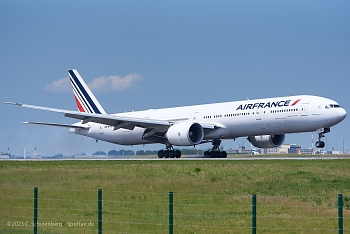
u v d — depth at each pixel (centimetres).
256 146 18950
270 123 16612
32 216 7469
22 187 9819
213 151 19188
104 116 17900
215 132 17925
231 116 17512
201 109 18688
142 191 9125
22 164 16162
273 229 6209
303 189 9019
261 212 7194
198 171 12019
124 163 15400
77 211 7694
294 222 6556
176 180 10369
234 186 9506
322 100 15862
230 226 6456
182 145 17225
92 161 17375
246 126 17225
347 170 11188
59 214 7562
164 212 7425
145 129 18712
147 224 6675
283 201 7900
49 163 16438
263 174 11106
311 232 6084
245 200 8038
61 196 8831
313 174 10738
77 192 9119
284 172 11250
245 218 6856
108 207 7906
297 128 16262
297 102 16100
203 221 6781
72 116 18225
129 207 7862
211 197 8438
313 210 7219
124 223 6819
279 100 16600
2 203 8356
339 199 5059
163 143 19100
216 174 11281
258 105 16962
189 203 8025
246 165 13238
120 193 8956
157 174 11606
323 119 15588
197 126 17300
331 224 6419
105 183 10125
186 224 6675
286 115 16200
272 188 9238
